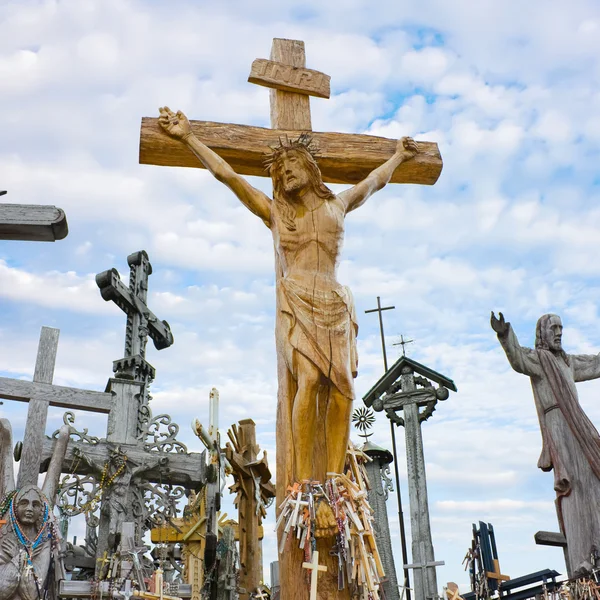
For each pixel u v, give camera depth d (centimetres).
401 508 1173
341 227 537
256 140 598
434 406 1057
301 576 450
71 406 934
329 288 509
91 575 1022
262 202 550
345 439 481
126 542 783
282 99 635
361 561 448
